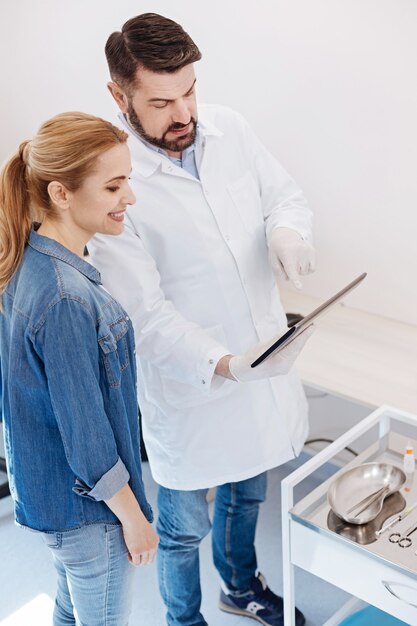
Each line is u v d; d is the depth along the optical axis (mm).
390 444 1937
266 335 1933
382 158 2275
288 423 1980
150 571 2439
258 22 2391
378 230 2371
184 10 2562
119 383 1532
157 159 1782
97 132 1442
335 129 2346
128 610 1742
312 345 2305
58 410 1456
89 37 2906
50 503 1562
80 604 1691
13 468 1578
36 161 1444
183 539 2031
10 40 3240
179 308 1865
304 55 2324
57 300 1424
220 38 2508
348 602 2150
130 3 2707
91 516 1571
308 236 1919
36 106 3291
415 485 1774
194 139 1776
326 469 2775
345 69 2252
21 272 1486
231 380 1832
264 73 2443
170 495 2006
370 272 2441
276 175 2000
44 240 1481
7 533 2625
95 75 2961
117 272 1756
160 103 1657
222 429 1912
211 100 2639
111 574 1650
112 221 1536
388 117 2215
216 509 2146
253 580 2238
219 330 1874
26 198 1494
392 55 2141
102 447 1479
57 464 1543
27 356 1467
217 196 1838
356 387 2072
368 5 2135
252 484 2059
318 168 2438
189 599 2100
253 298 1902
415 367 2162
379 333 2363
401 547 1595
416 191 2240
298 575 2383
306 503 1736
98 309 1476
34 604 2334
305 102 2381
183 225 1805
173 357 1746
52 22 3021
